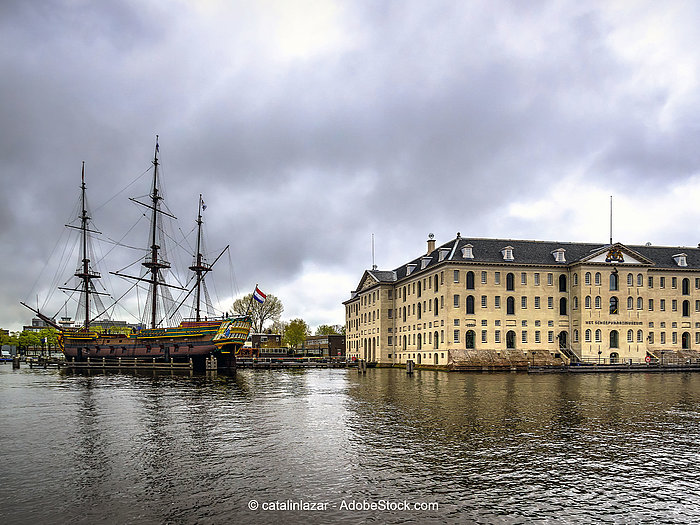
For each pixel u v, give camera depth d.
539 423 25.33
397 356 102.56
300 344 154.25
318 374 69.88
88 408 31.16
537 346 82.38
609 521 12.82
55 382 52.69
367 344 113.56
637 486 15.36
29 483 15.47
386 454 18.89
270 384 50.09
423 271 88.94
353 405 32.47
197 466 17.31
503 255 83.75
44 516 12.92
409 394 39.53
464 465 17.45
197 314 95.38
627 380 56.91
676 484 15.55
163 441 21.19
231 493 14.62
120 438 21.80
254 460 18.08
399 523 12.58
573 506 13.75
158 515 13.00
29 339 168.88
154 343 83.44
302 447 20.03
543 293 83.56
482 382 53.12
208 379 57.53
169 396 38.16
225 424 25.23
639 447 20.06
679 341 89.00
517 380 56.53
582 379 58.47
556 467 17.23
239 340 77.25
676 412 29.33
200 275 96.25
